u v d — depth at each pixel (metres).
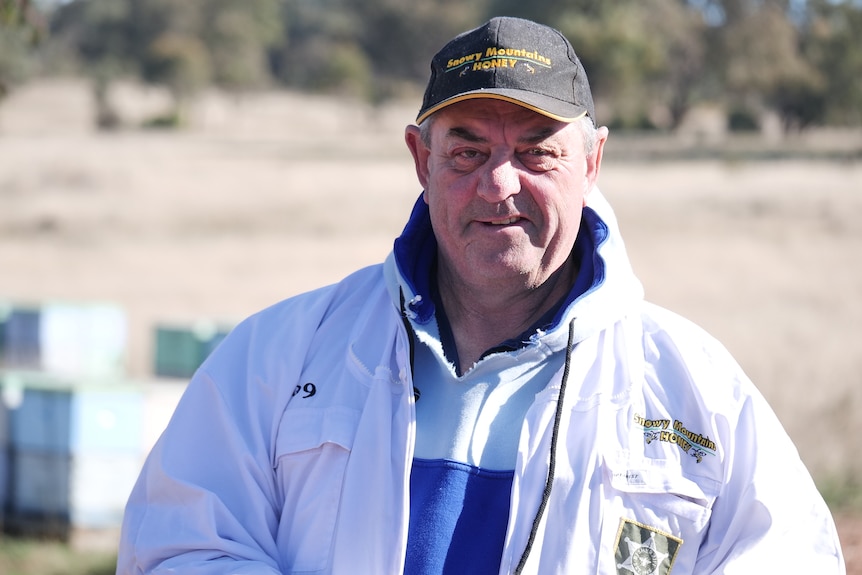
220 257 49.44
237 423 5.54
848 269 42.19
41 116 170.88
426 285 5.67
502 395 5.39
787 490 5.16
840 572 5.16
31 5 13.04
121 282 42.72
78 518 16.05
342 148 124.06
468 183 5.35
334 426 5.37
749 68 136.25
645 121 143.25
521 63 5.25
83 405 16.05
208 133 154.62
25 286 41.59
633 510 5.10
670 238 50.75
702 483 5.14
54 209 65.56
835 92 136.38
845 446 16.02
